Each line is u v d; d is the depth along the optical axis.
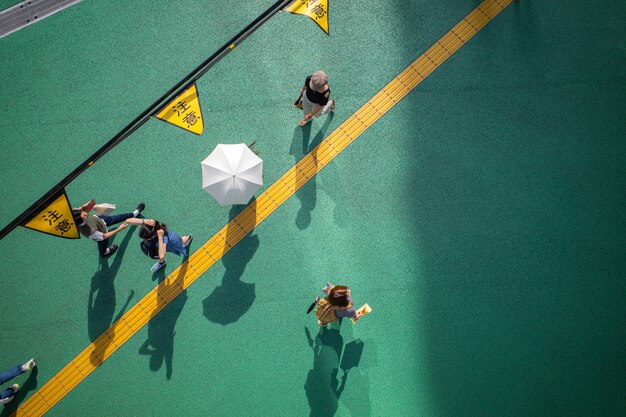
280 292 7.97
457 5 8.74
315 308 7.75
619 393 7.66
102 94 8.41
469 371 7.74
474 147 8.38
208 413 7.64
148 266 8.04
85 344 7.79
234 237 8.12
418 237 8.12
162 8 8.66
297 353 7.81
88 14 8.62
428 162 8.34
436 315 7.90
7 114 8.29
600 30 8.66
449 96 8.52
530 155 8.36
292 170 8.30
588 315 7.90
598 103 8.51
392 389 7.71
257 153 8.31
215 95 8.44
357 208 8.20
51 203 5.33
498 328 7.86
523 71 8.59
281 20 8.66
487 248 8.10
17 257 7.94
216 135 8.35
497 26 8.70
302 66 8.56
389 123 8.44
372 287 7.98
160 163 8.27
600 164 8.34
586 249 8.10
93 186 8.16
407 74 8.58
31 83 8.39
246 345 7.82
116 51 8.53
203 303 7.93
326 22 6.18
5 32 8.54
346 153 8.35
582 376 7.71
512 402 7.65
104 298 7.92
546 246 8.11
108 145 5.54
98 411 7.62
